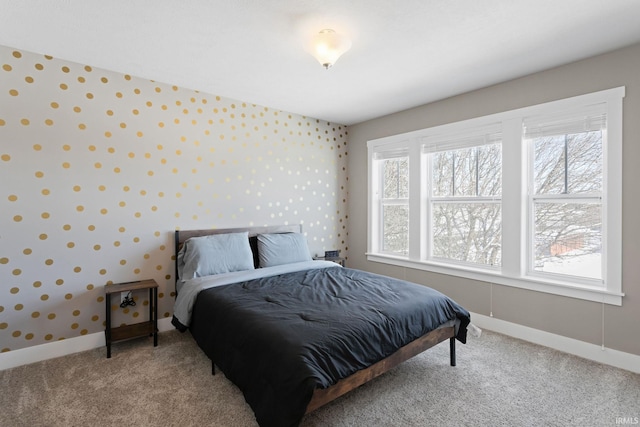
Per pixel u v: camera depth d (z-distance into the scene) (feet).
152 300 9.55
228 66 8.71
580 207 8.62
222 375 7.41
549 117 8.88
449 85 10.05
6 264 7.73
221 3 5.96
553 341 8.81
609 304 7.91
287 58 8.24
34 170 8.00
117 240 9.20
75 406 6.24
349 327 5.79
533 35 7.10
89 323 8.80
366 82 9.82
